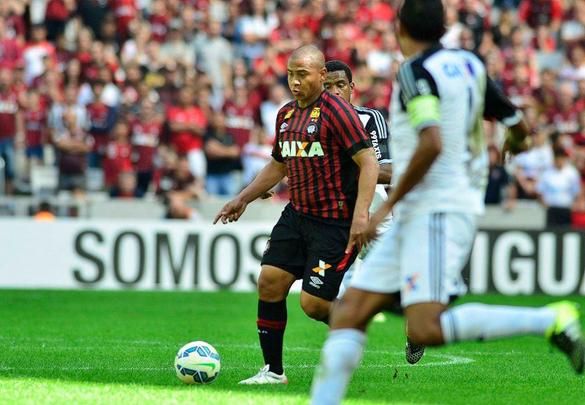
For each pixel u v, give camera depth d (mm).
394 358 31125
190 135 67312
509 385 25109
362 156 23359
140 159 67062
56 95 69312
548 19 85812
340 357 17656
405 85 17656
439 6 18203
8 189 67750
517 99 75250
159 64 75062
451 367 29016
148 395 22344
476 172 18359
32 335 37219
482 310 17719
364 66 74562
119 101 70062
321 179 24047
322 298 24078
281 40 79750
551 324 17672
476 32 81438
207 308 48344
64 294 53875
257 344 35062
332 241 24031
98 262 55656
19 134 68750
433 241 17719
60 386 23750
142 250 55469
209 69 77750
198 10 81062
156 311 46906
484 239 55500
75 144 66312
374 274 18312
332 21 78250
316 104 24266
